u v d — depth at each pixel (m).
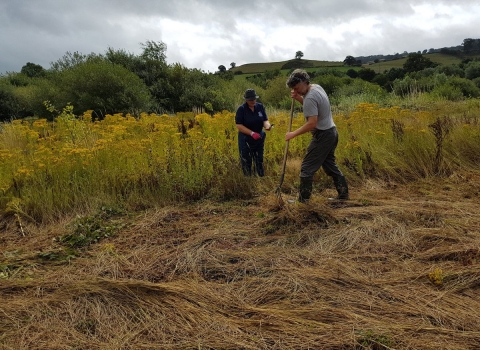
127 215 4.63
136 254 3.58
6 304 2.77
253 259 3.35
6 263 3.44
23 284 3.02
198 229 4.14
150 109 14.87
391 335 2.36
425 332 2.41
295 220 4.04
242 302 2.76
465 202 4.64
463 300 2.72
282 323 2.52
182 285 2.98
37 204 4.59
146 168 5.48
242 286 2.96
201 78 17.66
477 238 3.57
